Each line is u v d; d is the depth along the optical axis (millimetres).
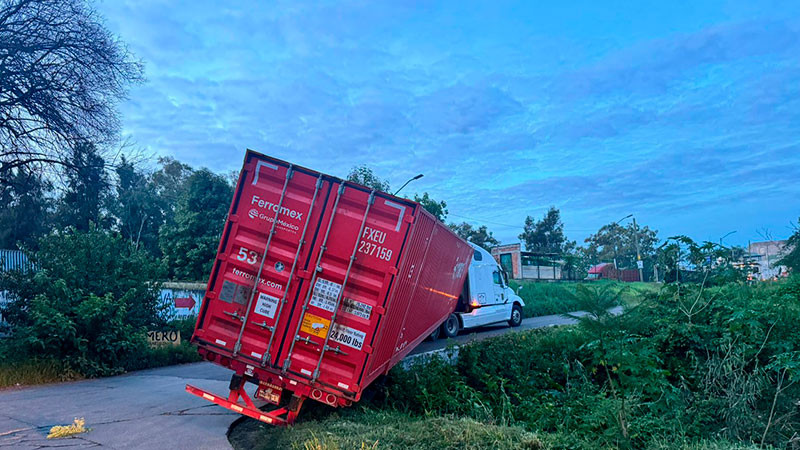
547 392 9367
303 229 7293
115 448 6328
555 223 77812
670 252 10922
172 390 9922
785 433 7410
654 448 6484
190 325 15797
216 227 50438
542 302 30297
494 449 5844
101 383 10727
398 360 9352
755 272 11383
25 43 19047
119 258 13492
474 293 19156
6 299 12266
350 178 33094
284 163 7445
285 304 7199
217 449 6371
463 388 8727
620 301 7188
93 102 20688
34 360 10859
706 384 8602
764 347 8570
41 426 7305
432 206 35812
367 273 7191
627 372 7488
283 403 7918
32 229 31703
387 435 6309
